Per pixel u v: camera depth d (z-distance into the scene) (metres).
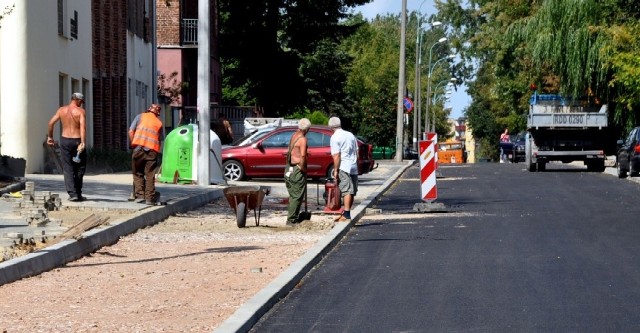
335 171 26.30
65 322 12.91
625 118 55.75
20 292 15.27
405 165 67.31
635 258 18.94
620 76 49.75
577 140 55.47
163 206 26.80
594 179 47.00
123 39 55.59
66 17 43.06
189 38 70.19
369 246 21.66
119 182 34.94
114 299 14.72
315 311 14.02
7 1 38.16
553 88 67.75
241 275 17.05
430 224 26.27
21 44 38.34
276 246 21.38
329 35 80.94
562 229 24.36
